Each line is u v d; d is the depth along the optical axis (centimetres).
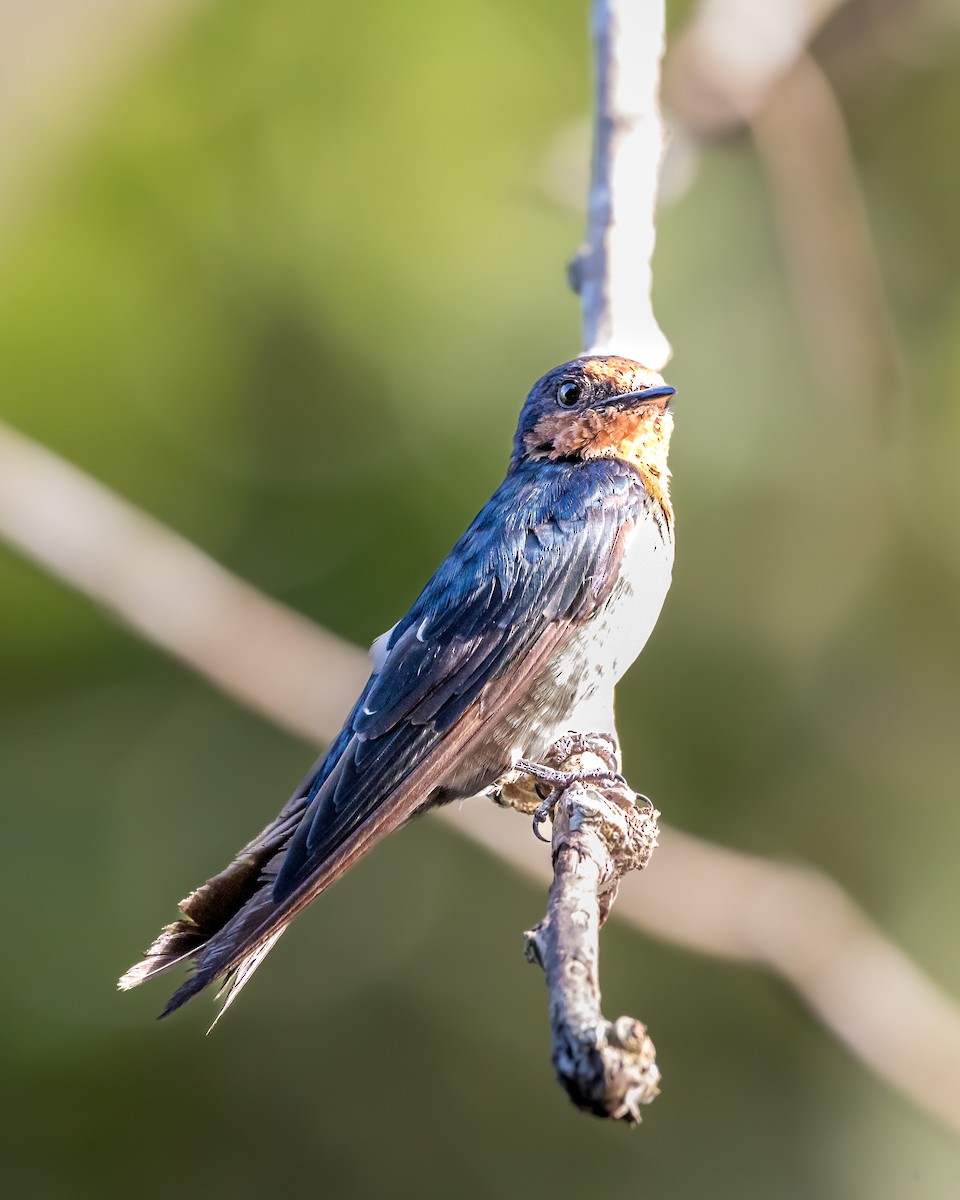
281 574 1304
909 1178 1318
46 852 1327
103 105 1270
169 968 662
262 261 1370
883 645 1434
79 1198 1317
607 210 876
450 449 1306
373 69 1403
